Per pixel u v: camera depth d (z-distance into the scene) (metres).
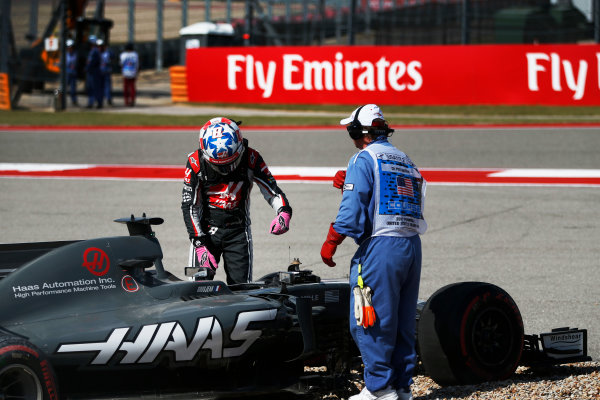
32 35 63.62
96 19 67.88
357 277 9.81
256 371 10.28
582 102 50.31
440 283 18.19
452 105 53.16
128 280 10.00
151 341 9.29
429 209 26.66
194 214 12.62
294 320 10.30
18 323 9.08
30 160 37.22
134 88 61.22
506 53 51.03
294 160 36.56
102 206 27.19
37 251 10.12
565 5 79.38
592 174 32.53
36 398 8.31
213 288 10.66
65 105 58.78
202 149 12.55
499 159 36.34
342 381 10.66
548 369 11.82
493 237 22.91
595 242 22.22
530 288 17.69
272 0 81.94
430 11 80.62
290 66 54.56
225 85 56.38
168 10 112.75
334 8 84.50
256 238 22.97
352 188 9.71
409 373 9.98
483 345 10.91
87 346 8.98
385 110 54.53
